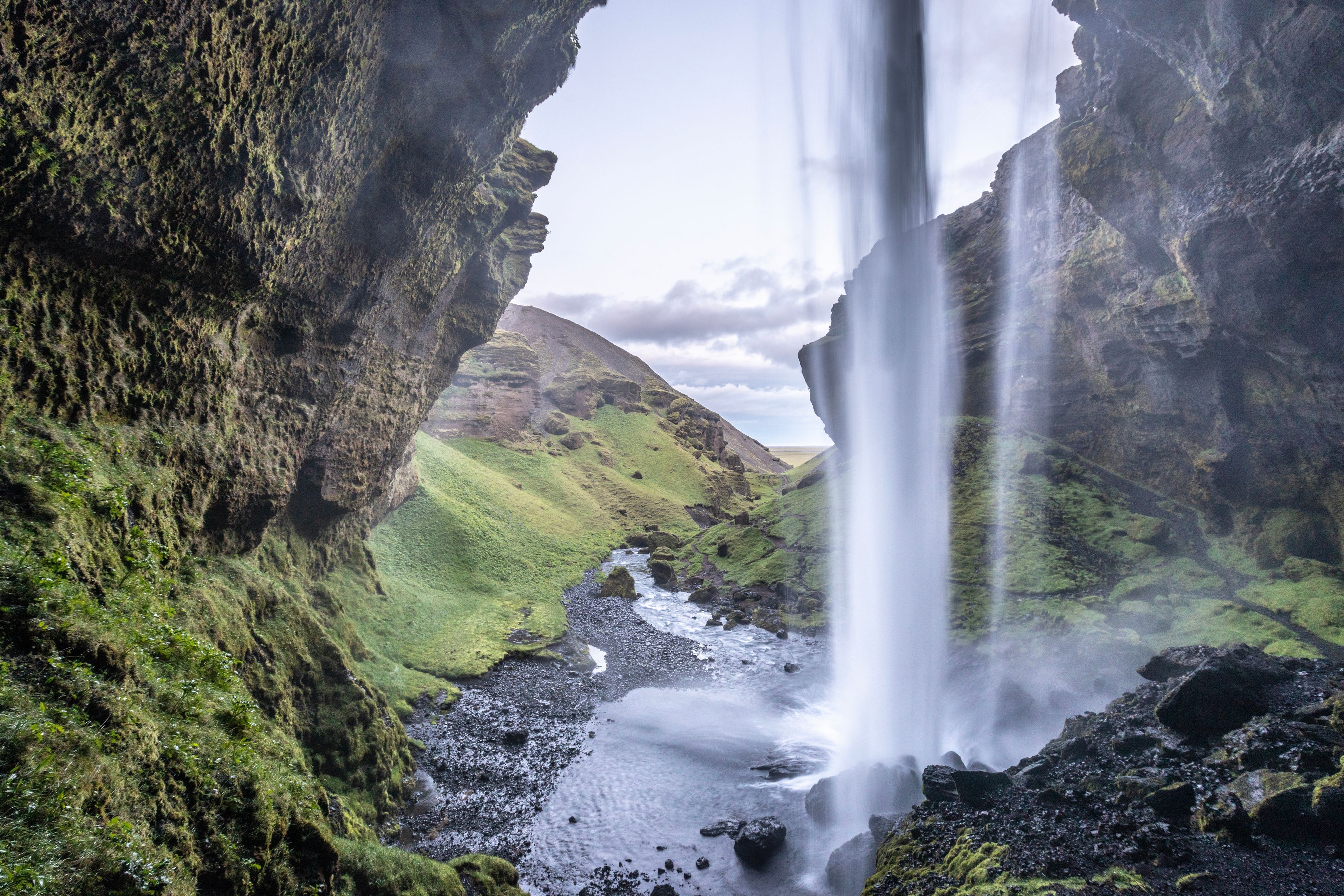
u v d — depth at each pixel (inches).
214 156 550.0
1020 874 448.1
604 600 1998.0
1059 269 1974.7
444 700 1084.5
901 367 1518.2
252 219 611.5
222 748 407.5
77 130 451.5
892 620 1359.5
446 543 1929.1
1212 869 446.6
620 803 815.1
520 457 3469.5
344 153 721.6
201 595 602.2
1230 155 956.6
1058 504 1737.2
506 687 1214.3
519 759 931.3
